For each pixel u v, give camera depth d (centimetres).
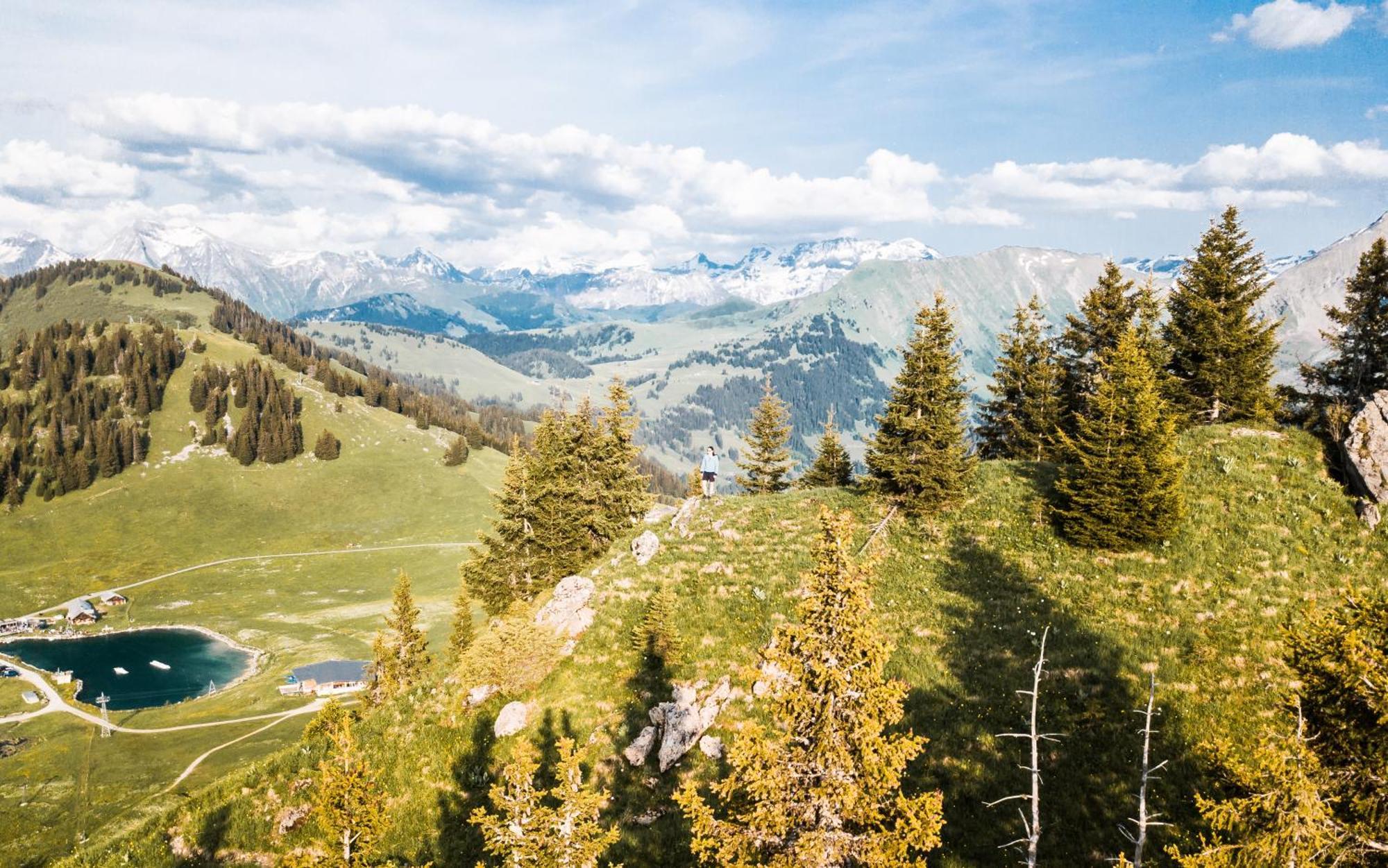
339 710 3011
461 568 5178
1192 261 4747
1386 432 3117
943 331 3850
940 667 2672
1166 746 2092
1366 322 4475
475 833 2359
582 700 2842
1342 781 1335
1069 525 3334
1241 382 4459
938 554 3506
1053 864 1820
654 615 3019
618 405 5103
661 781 2447
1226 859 1321
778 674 2667
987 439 5791
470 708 2872
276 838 2275
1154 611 2731
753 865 1388
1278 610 2556
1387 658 1332
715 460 4675
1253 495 3250
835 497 4338
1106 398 3325
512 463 5066
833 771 1388
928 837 1328
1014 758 2177
